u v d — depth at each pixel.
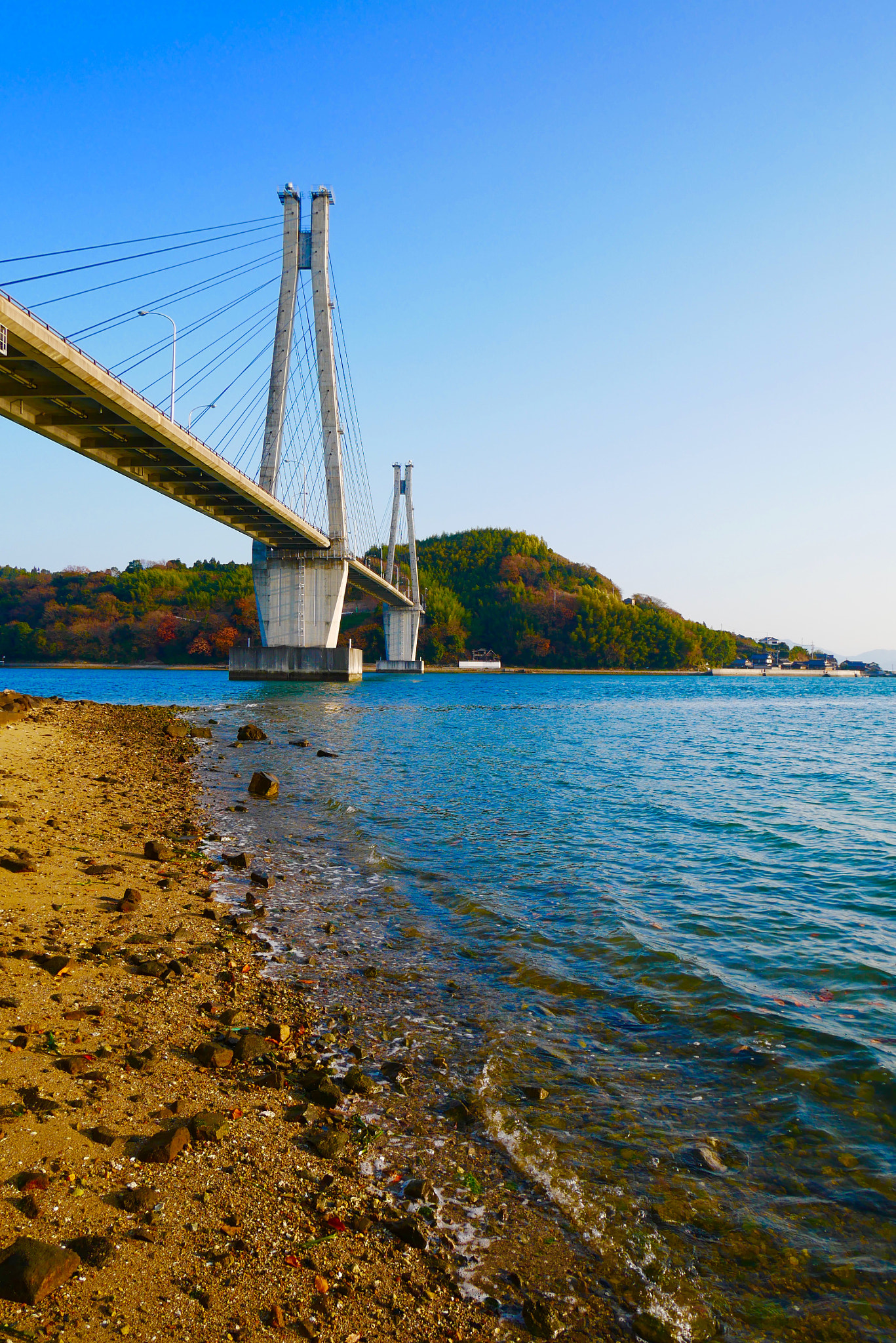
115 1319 3.29
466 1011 6.90
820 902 10.68
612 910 9.94
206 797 17.16
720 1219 4.36
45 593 174.75
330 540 83.88
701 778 23.98
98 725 29.92
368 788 19.38
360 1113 5.20
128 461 53.47
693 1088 5.71
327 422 82.00
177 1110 4.89
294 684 83.50
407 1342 3.42
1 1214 3.77
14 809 12.80
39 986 6.32
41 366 36.50
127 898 8.71
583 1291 3.83
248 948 8.02
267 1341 3.30
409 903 10.09
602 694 96.12
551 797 19.08
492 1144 4.96
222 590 180.00
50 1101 4.73
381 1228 4.12
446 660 183.00
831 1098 5.58
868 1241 4.22
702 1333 3.62
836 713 67.06
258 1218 4.03
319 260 78.56
